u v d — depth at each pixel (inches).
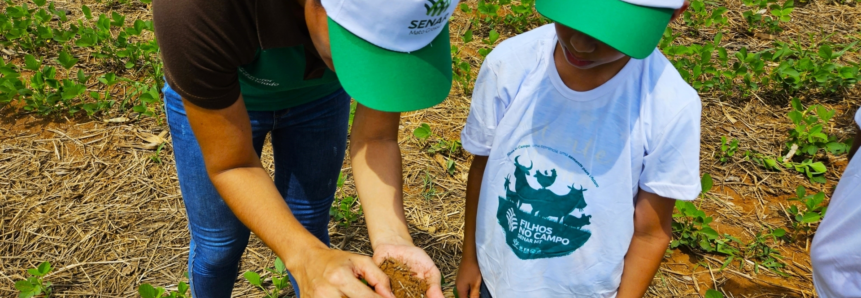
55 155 145.7
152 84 170.7
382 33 57.2
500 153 75.7
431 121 162.2
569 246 75.3
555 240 75.3
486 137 77.3
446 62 63.4
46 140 150.6
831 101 174.7
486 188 78.8
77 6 211.5
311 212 94.3
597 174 70.6
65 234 125.3
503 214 77.3
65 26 198.1
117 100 165.8
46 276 116.0
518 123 73.4
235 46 61.5
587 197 71.8
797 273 120.7
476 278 88.3
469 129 79.1
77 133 153.9
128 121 158.4
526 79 72.1
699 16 210.1
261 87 75.0
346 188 136.9
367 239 126.0
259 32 62.6
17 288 108.1
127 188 137.4
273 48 67.8
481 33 204.8
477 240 82.9
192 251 90.6
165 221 129.5
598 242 74.0
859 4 226.4
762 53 182.7
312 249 66.1
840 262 75.3
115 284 115.7
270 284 116.8
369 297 61.1
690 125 65.8
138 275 117.6
